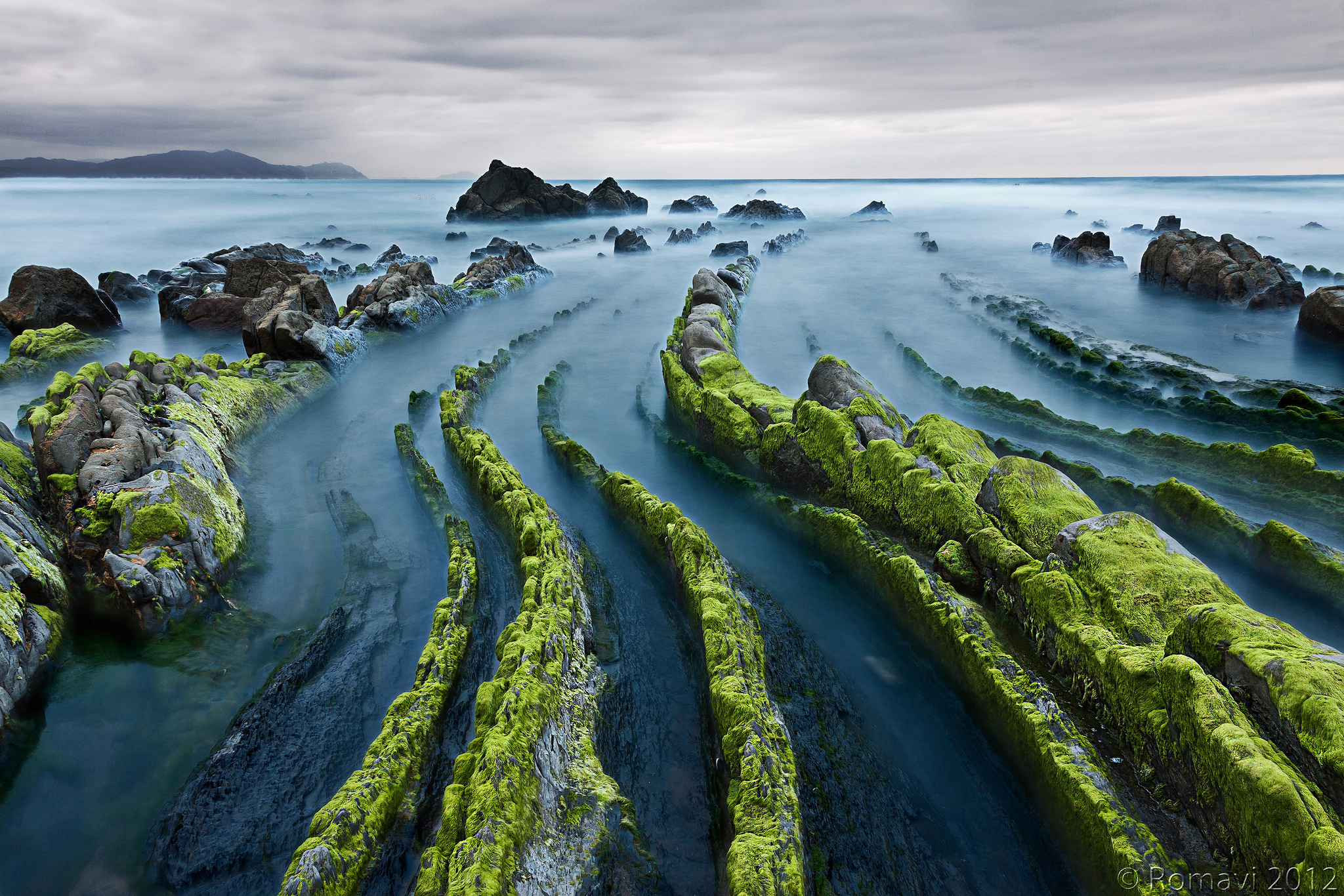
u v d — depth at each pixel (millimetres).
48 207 106688
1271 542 10352
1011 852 6770
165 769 7688
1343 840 4840
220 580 10406
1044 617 8312
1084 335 24875
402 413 19141
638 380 22078
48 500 10805
